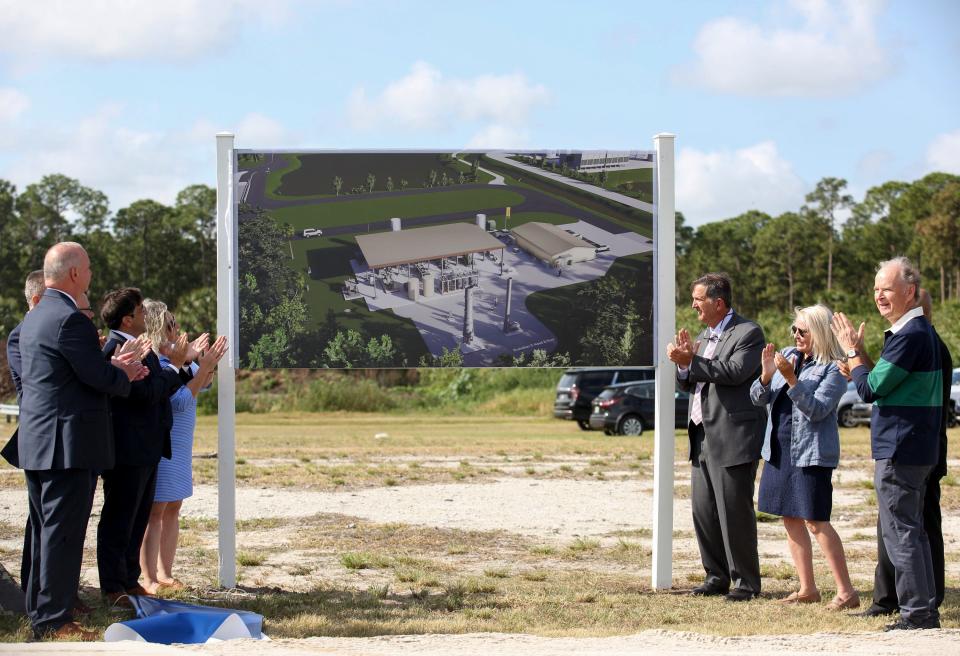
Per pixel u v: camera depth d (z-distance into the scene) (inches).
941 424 252.2
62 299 244.7
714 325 301.4
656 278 315.9
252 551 379.6
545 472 685.9
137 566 286.5
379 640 227.3
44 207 3774.6
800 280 4188.0
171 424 283.4
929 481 262.7
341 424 1396.4
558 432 1192.2
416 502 530.9
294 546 394.6
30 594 245.8
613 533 438.0
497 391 1787.6
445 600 291.9
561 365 313.0
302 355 305.7
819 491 282.2
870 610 268.8
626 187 314.5
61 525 238.8
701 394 298.0
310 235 305.4
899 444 244.2
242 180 303.1
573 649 217.5
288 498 540.4
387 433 1155.9
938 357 247.8
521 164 311.3
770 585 323.3
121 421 271.1
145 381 268.1
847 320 255.3
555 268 312.3
